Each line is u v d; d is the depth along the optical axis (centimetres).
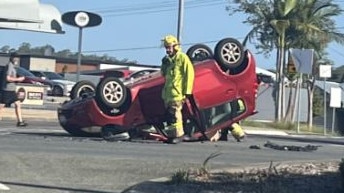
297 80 3622
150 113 1572
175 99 1521
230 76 1614
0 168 1087
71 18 2034
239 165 1189
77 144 1425
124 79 1694
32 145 1364
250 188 951
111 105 1545
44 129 1861
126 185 995
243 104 1648
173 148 1440
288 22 3634
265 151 1475
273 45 3750
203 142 1622
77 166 1132
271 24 3628
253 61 1647
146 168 1136
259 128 2905
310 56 2998
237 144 1614
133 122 1571
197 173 1054
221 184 977
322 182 1006
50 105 2778
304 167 1148
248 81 1638
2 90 1944
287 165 1177
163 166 1159
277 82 3716
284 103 3875
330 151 1569
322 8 3709
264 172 1074
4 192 919
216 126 1627
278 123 3259
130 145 1459
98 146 1406
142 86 1577
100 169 1113
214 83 1595
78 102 1595
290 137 2345
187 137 1599
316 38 3716
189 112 1580
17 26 1525
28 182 992
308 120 3984
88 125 1573
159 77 1598
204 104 1591
